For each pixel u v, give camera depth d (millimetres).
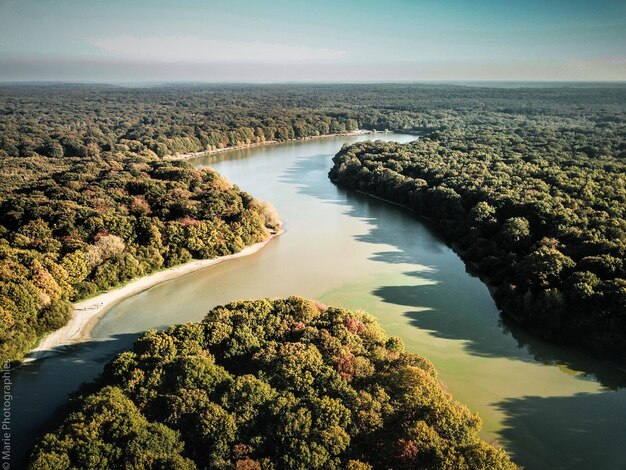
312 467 51188
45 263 99125
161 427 54094
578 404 73688
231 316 77812
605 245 101375
